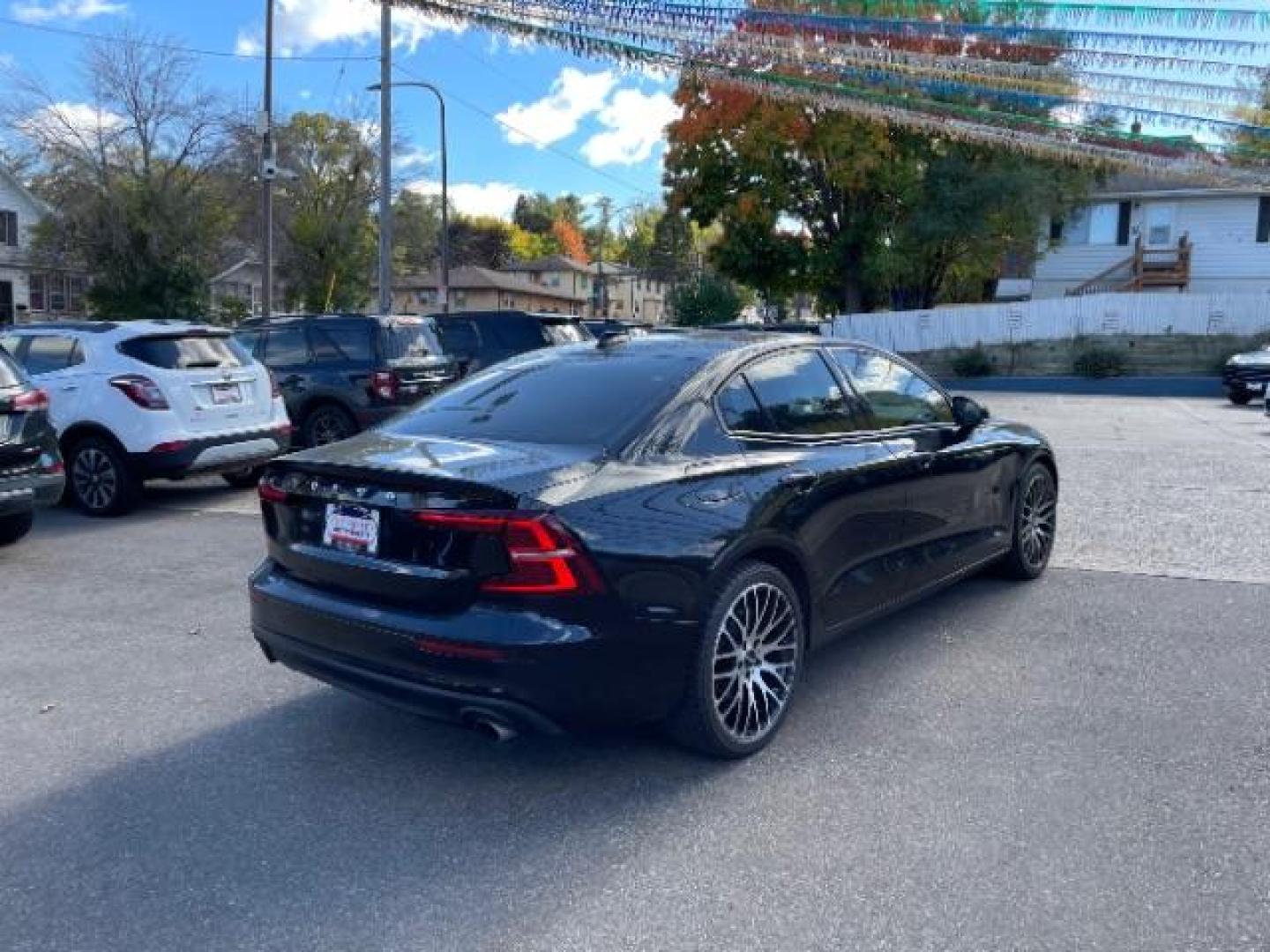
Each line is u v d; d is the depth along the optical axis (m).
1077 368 29.31
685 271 72.81
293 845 3.42
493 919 2.98
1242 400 22.98
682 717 3.87
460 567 3.53
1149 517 8.59
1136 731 4.22
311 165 51.41
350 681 3.81
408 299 73.69
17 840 3.47
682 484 3.89
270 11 21.81
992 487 5.93
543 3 4.54
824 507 4.41
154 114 37.41
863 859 3.26
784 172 31.84
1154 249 34.78
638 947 2.83
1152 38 5.06
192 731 4.37
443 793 3.78
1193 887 3.08
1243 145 6.27
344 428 11.73
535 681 3.43
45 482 7.46
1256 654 5.14
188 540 8.16
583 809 3.64
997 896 3.04
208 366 9.43
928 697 4.62
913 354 31.45
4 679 5.00
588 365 4.64
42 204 42.44
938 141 29.27
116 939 2.91
